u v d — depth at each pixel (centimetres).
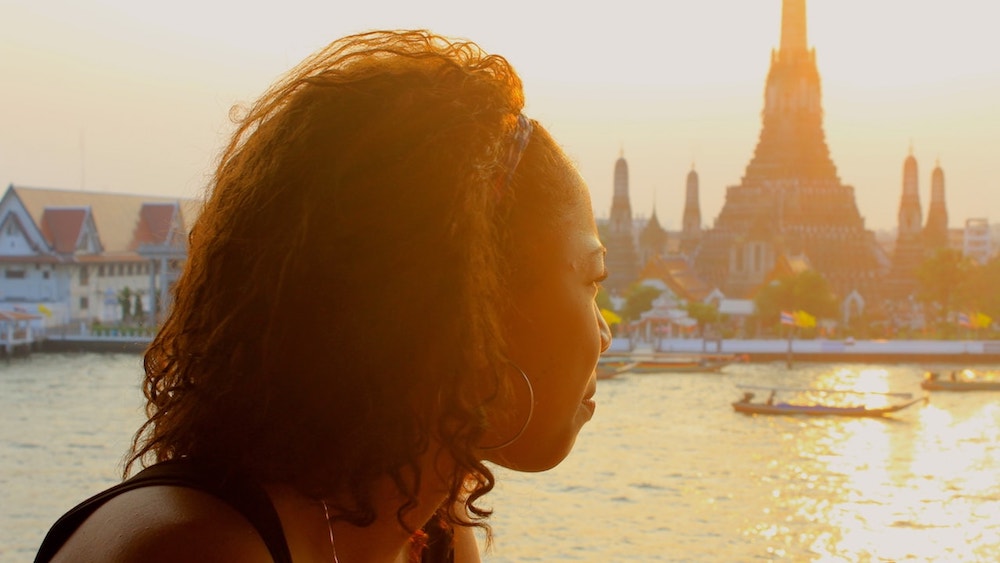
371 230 132
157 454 137
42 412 4550
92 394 5175
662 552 2462
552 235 141
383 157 133
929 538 2648
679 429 4678
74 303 8544
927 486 3388
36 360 6931
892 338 9356
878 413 5069
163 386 140
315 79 138
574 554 2333
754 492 3253
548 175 142
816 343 7969
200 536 120
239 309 133
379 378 132
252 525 125
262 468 131
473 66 146
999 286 9619
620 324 9438
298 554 132
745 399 5247
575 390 143
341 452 132
